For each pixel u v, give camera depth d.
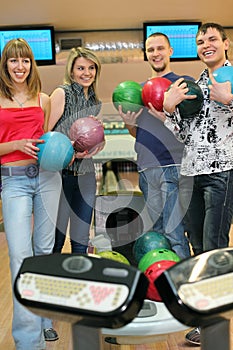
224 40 2.48
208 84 2.30
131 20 5.86
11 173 2.29
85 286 1.09
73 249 2.60
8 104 2.31
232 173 2.41
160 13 5.60
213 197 2.40
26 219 2.30
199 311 1.05
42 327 2.53
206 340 1.26
